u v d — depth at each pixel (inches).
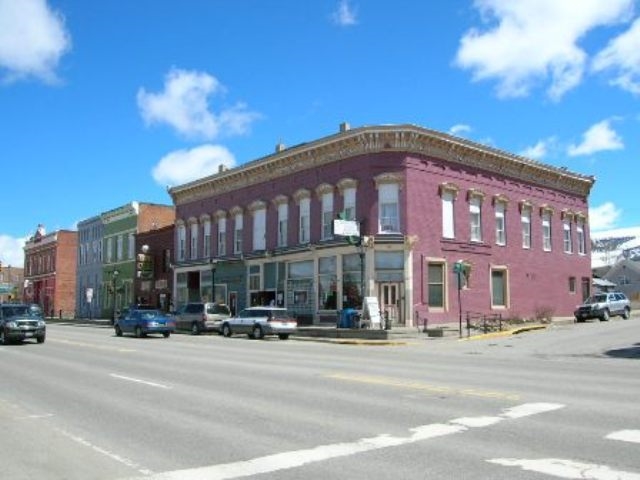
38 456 322.3
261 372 656.4
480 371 652.1
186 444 340.2
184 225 2050.9
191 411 436.8
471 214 1529.3
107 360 816.9
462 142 1488.7
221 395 503.8
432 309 1396.4
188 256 2020.2
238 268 1772.9
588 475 266.8
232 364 747.4
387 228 1389.0
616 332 1203.2
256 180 1739.7
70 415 434.0
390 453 311.4
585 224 1932.8
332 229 1465.3
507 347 1024.9
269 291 1653.5
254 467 291.9
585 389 508.7
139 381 600.4
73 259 3171.8
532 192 1718.8
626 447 313.0
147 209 2405.3
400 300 1363.2
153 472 287.9
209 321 1551.4
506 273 1590.8
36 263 3425.2
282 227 1643.7
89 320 2396.7
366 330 1248.2
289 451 319.9
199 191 1973.4
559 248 1800.0
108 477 281.7
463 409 421.7
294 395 495.5
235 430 371.9
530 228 1700.3
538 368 685.3
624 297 1659.7
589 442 324.2
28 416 433.1
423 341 1178.6
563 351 938.1
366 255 1382.9
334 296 1465.3
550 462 287.9
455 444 326.0
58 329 1847.9
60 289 3112.7
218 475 280.7
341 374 626.2
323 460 301.3
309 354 906.1
